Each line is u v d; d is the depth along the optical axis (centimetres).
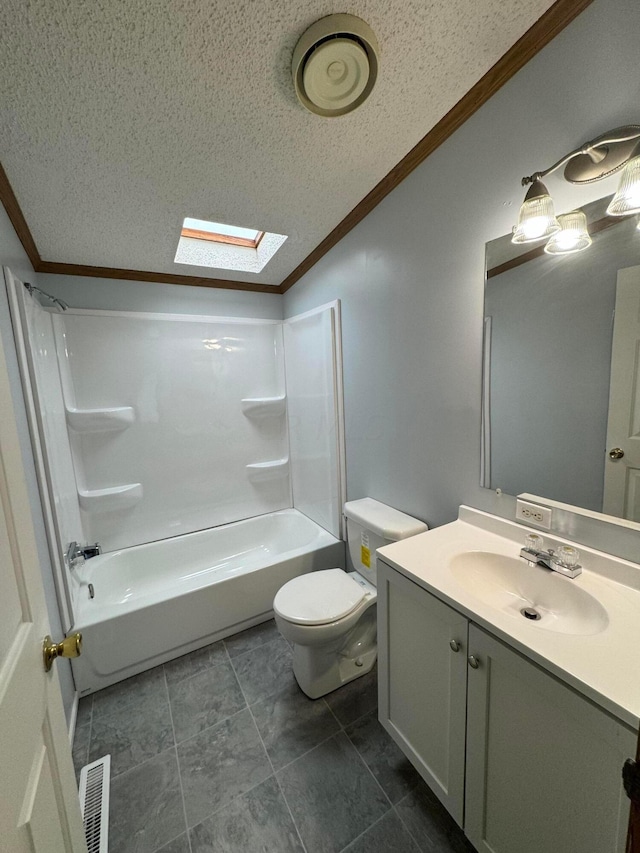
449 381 138
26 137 107
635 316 87
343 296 195
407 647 110
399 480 170
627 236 87
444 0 82
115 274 216
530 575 104
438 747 101
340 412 209
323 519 245
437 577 101
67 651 71
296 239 195
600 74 86
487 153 113
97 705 156
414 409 156
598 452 97
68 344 208
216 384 255
